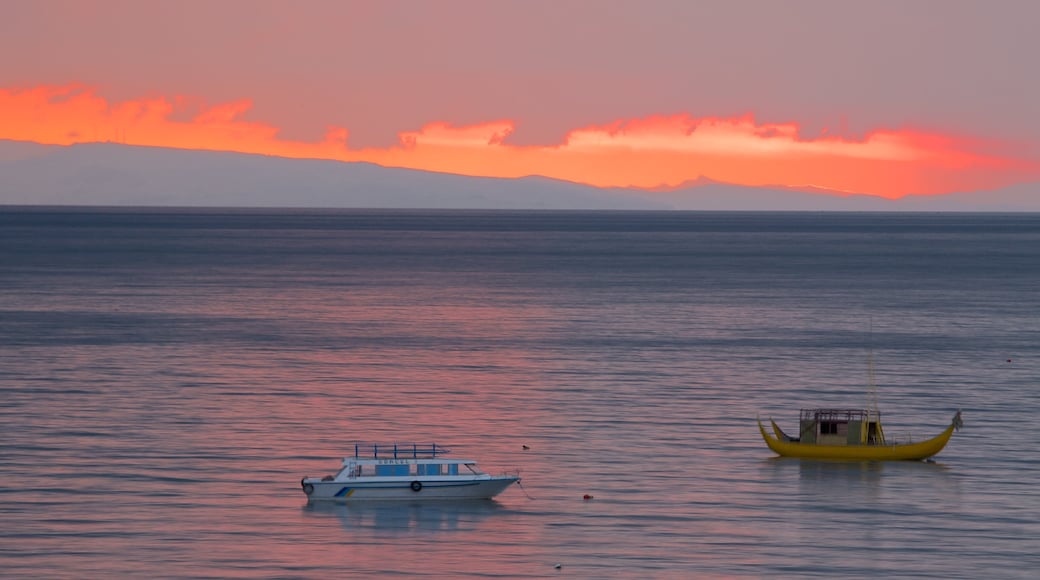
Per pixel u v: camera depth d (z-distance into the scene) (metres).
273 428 106.31
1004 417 115.06
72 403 116.62
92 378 131.50
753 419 113.06
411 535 77.75
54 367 138.88
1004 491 88.62
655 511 83.12
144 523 78.81
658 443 102.69
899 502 85.69
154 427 106.25
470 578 70.38
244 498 84.88
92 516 80.06
